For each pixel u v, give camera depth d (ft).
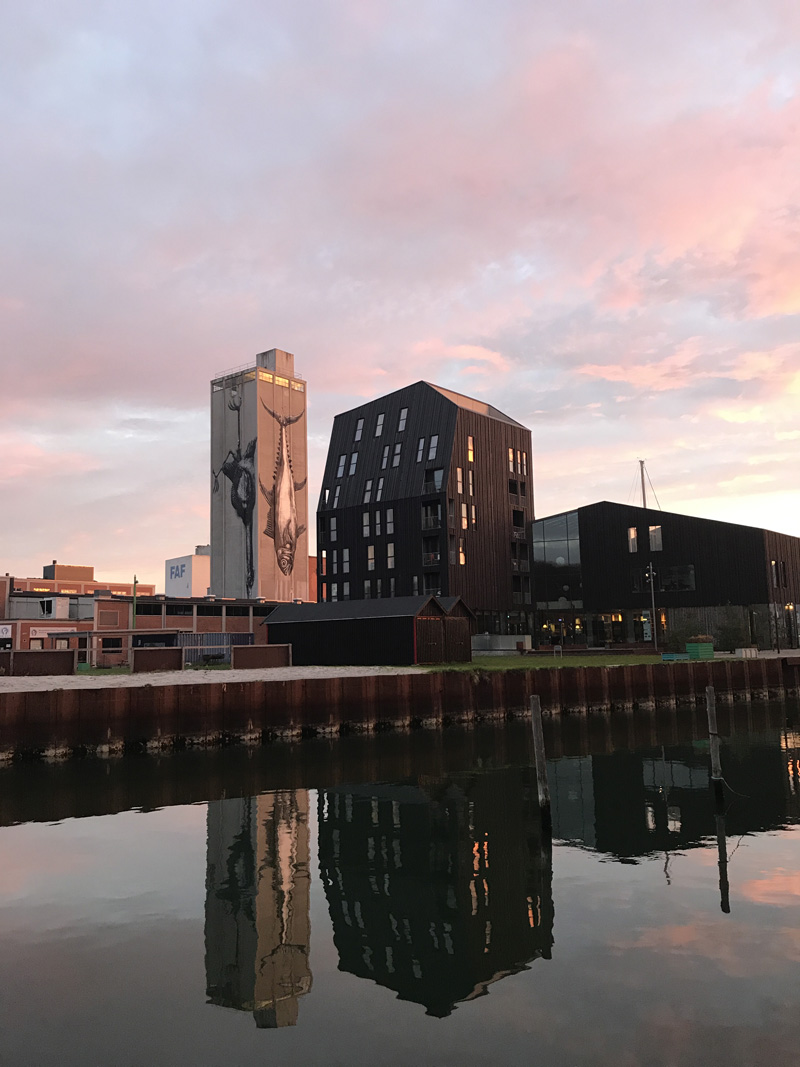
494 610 245.45
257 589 478.18
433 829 61.11
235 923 40.29
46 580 443.32
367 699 117.91
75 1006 30.71
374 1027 28.76
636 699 152.66
